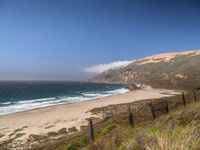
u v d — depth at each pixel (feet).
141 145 14.07
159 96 239.71
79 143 38.91
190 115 31.63
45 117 127.34
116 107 152.76
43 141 79.46
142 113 70.13
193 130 13.03
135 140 15.28
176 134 12.66
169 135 12.50
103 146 22.62
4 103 218.38
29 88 514.27
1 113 157.58
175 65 654.94
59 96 294.46
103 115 126.11
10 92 373.81
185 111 36.63
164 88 361.10
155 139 12.96
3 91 396.57
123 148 17.29
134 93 287.28
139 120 59.82
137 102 171.22
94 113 134.00
